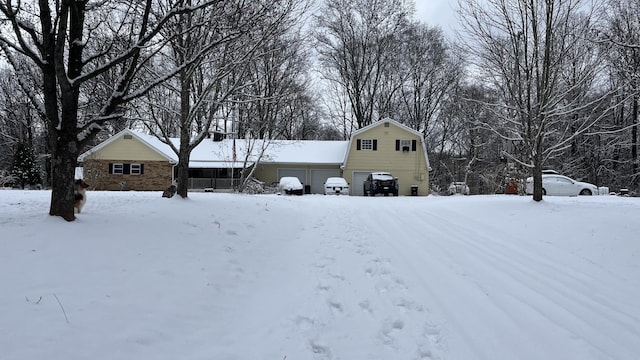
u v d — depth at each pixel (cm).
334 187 2769
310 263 659
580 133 1170
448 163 4125
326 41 3691
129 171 3011
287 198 1580
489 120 1595
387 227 988
